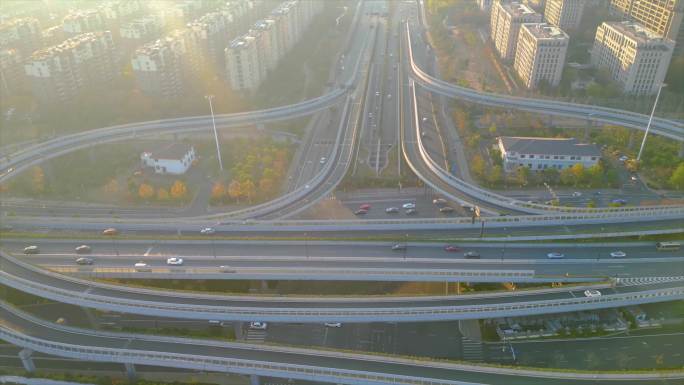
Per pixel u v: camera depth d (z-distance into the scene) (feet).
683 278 628.69
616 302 595.47
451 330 638.94
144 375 590.96
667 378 512.63
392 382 514.68
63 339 584.81
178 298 619.67
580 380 512.63
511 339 615.98
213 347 569.23
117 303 604.90
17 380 590.14
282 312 588.50
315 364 539.70
